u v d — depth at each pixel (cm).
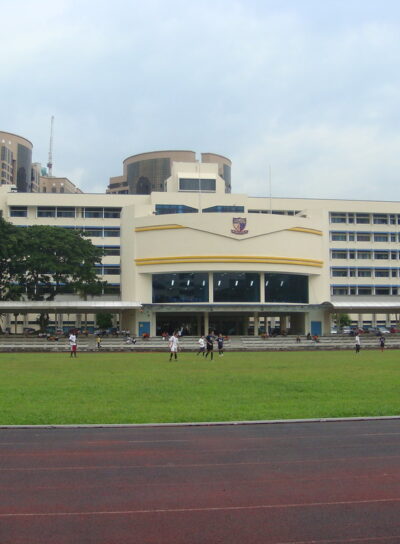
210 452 1288
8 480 1072
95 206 10925
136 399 2070
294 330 8375
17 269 7681
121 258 8269
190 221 7469
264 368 3522
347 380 2733
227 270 7406
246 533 824
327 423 1634
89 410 1812
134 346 5881
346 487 1030
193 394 2216
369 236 11588
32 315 10938
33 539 802
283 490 1013
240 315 8369
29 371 3322
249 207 11219
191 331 8294
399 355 4950
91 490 1012
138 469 1148
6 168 18088
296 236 7706
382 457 1248
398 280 11488
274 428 1561
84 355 5147
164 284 7625
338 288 11394
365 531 834
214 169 10894
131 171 18775
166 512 905
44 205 10819
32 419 1653
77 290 7931
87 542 794
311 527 847
